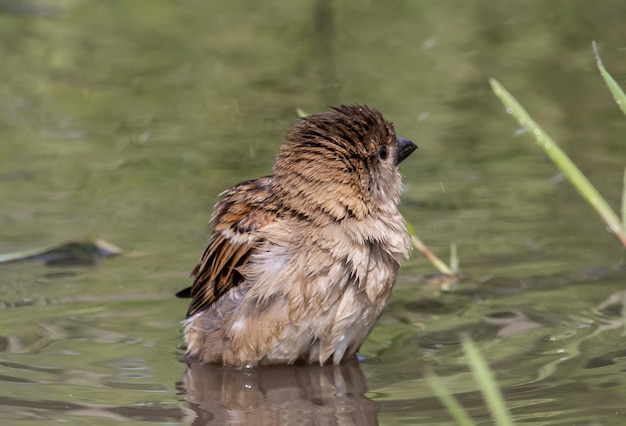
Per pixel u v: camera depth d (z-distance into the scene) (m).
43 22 22.17
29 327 10.34
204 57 19.86
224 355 9.49
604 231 12.80
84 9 23.02
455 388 8.63
